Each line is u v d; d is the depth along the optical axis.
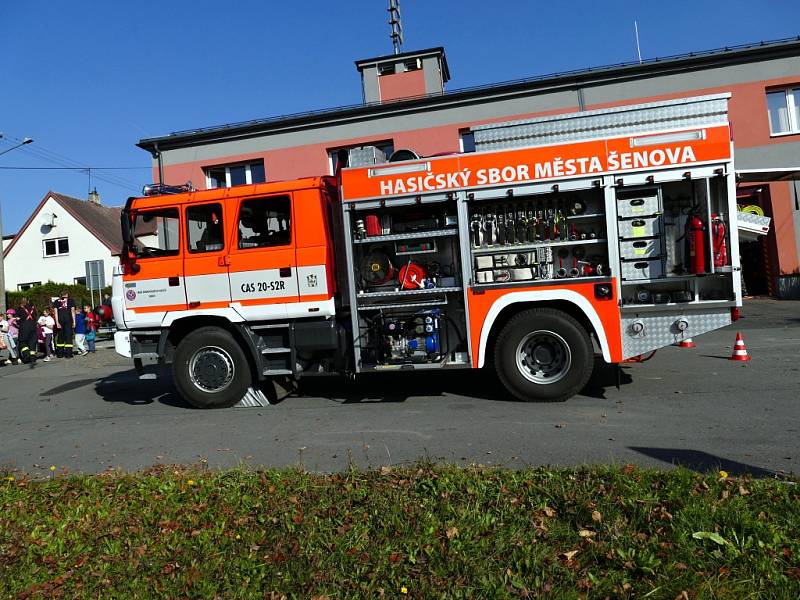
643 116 6.86
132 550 3.74
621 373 8.77
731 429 5.71
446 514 3.83
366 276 7.67
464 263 7.32
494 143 7.22
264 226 7.89
